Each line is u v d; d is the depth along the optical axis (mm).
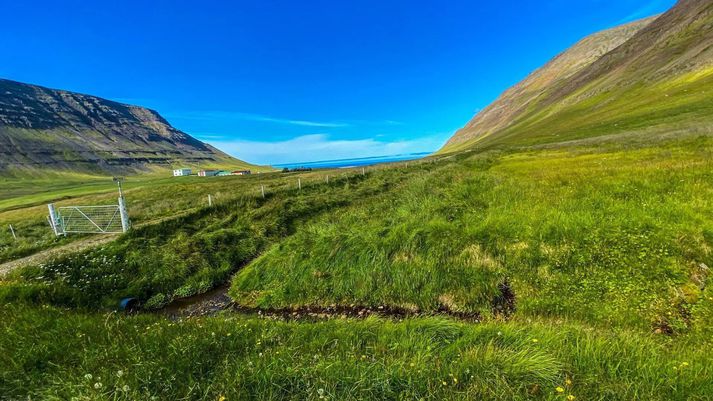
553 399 4457
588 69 134250
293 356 5773
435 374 5090
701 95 48250
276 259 13695
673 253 9141
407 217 15734
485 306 9820
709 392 4453
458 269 11102
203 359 5832
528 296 9578
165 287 13539
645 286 8547
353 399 4625
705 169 15188
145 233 17922
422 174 33344
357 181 34531
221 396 4746
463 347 6016
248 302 12375
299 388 4945
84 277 13320
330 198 25875
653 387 4559
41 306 9547
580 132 59625
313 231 16031
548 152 41219
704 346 6375
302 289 12102
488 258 11164
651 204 12094
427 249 12102
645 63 88438
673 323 7465
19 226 25078
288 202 24562
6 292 10586
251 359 5695
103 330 7242
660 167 17359
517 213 13617
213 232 18297
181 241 17156
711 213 10508
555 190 16234
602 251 10023
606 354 5309
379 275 11719
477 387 4746
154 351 6113
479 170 29562
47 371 5625
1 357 5902
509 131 128000
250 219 20938
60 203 42969
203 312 12023
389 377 4980
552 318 8594
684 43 79562
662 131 37438
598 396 4496
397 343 6191
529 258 10641
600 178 17078
